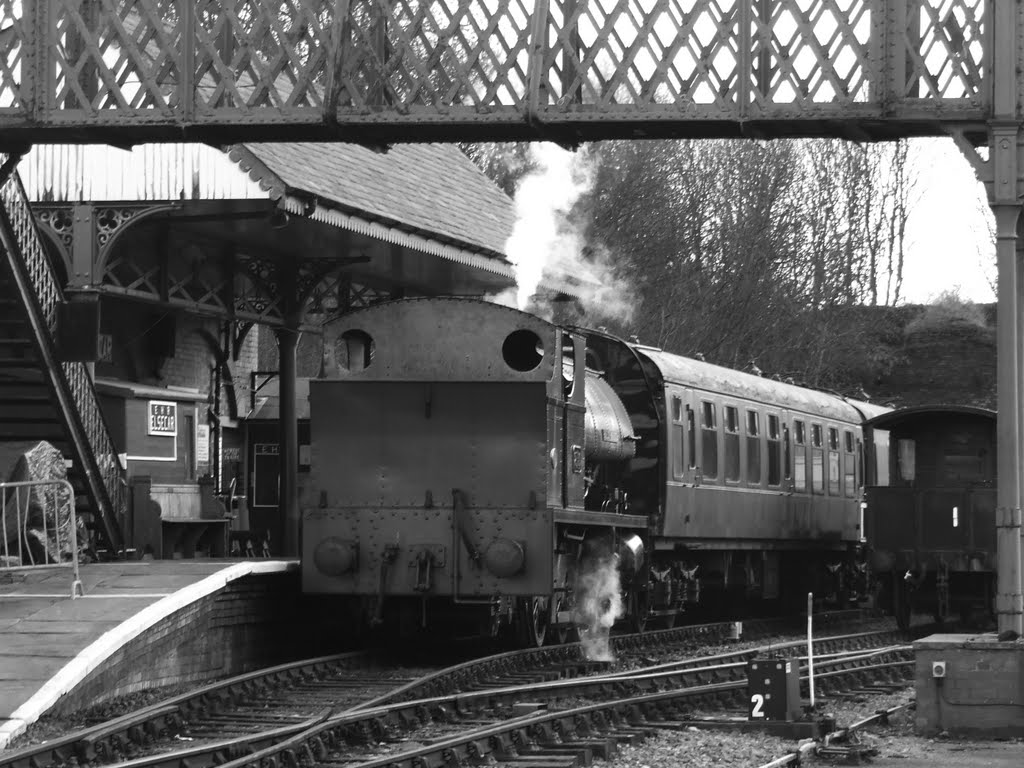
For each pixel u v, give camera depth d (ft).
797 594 105.91
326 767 39.04
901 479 93.45
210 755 38.17
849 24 48.93
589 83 50.11
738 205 167.22
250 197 74.49
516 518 61.00
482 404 61.62
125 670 50.34
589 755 40.27
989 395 183.73
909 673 65.87
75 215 75.05
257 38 51.13
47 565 56.39
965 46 47.73
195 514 91.40
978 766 40.27
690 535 81.20
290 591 65.21
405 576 61.41
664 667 61.77
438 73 106.93
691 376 82.69
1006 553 46.24
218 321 97.71
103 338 84.94
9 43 51.65
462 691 54.39
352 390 62.54
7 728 41.83
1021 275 48.19
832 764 40.75
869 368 188.24
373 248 87.61
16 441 71.31
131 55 51.39
